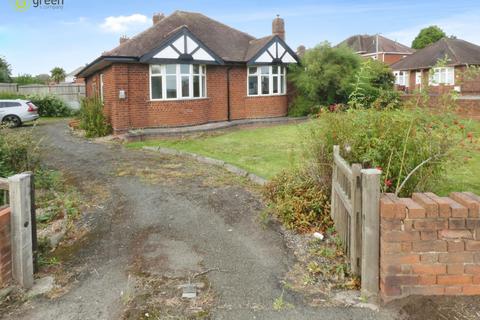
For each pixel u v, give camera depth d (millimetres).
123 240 5254
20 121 19969
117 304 3689
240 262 4500
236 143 12742
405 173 4746
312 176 5887
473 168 7562
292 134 14617
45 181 7820
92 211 6438
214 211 6145
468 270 3350
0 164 7375
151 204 6613
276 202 6102
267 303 3627
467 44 35594
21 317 3510
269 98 19719
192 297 3760
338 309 3453
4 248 3822
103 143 13688
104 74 17016
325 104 19594
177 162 9984
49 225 5883
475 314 3186
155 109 15914
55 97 27156
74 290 3988
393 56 48844
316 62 19078
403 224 3340
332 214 5262
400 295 3400
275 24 21172
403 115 4934
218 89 18109
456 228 3326
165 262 4539
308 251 4699
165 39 15664
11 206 3900
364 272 3525
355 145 5156
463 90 23688
